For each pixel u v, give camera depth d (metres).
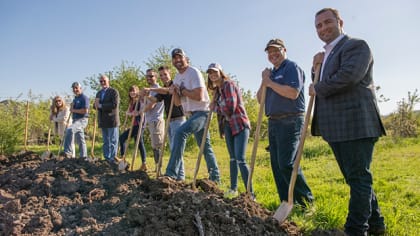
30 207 4.14
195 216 3.30
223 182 7.20
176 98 6.03
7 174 5.78
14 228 3.49
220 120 5.71
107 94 8.17
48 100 19.70
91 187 4.82
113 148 8.24
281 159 4.48
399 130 18.44
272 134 4.64
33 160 7.21
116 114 8.21
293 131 4.42
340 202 4.76
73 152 8.65
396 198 5.84
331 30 3.67
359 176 3.46
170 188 4.40
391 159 10.74
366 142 3.42
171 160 5.53
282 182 4.73
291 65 4.41
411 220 4.45
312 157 11.96
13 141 10.98
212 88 5.79
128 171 5.59
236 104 5.36
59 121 9.80
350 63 3.28
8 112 12.17
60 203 4.25
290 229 3.67
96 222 3.69
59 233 3.46
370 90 3.46
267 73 4.39
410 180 7.31
